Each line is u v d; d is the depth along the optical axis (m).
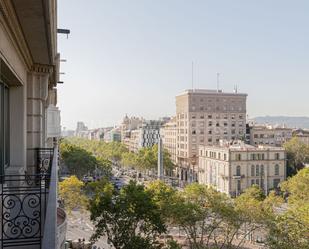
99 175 102.88
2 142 8.98
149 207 26.89
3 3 5.96
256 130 117.44
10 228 6.66
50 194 5.42
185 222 34.34
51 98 20.48
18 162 10.45
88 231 49.78
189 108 107.44
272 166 81.88
